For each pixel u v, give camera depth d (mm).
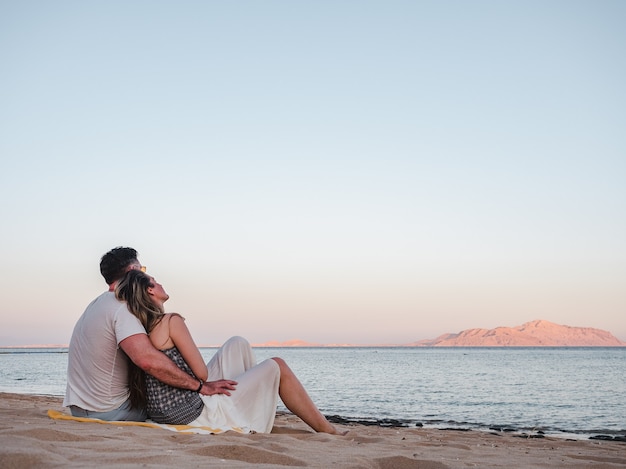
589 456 4395
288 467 2662
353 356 124312
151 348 3980
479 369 51625
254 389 4340
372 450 3742
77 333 4211
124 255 4359
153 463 2617
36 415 4730
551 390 25016
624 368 53438
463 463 3494
